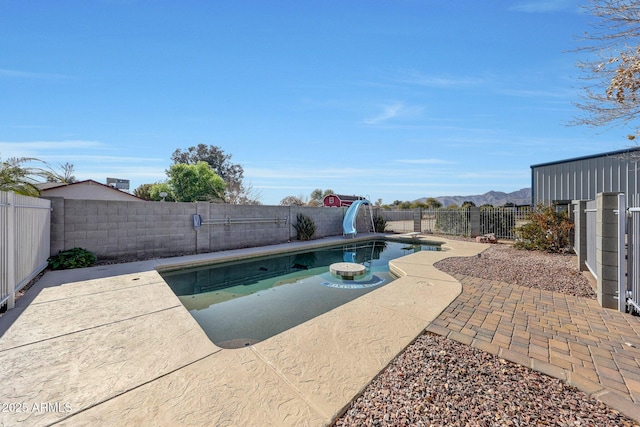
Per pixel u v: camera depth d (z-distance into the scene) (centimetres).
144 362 255
